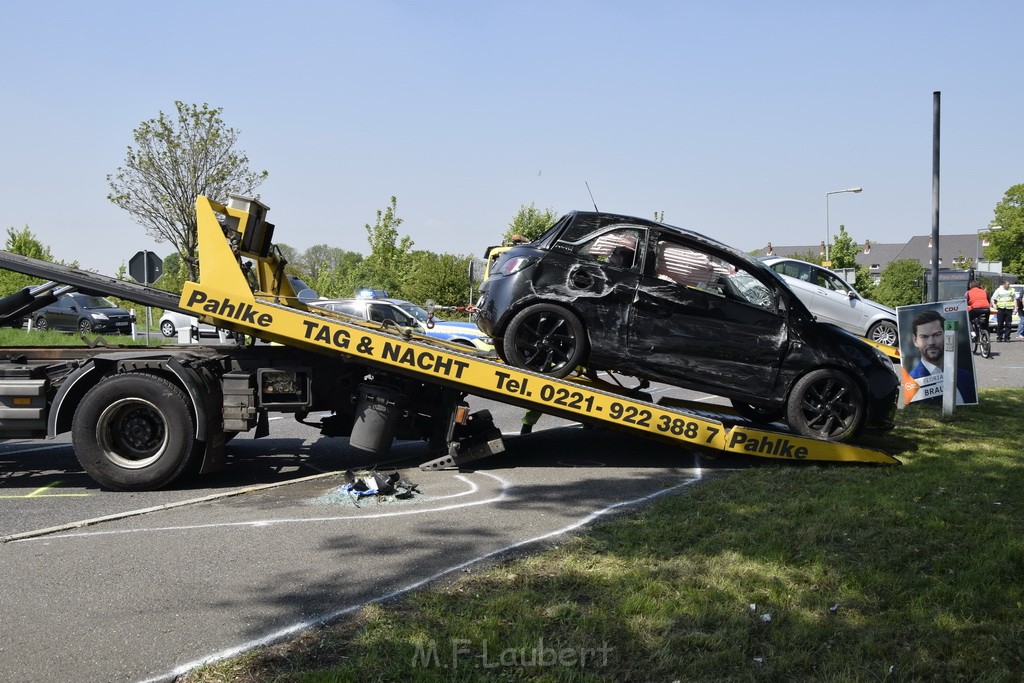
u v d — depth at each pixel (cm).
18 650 389
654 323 800
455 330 1727
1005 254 8419
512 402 779
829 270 2009
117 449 734
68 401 739
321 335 744
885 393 833
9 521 628
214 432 746
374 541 558
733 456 856
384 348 749
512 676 350
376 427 780
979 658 367
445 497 687
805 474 752
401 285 4034
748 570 478
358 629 406
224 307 738
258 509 648
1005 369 1825
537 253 804
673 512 617
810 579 466
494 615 414
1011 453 851
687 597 437
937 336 1121
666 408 792
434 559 518
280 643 393
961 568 484
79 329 2822
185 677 359
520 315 790
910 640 387
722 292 815
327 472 812
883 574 471
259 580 482
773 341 818
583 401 775
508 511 638
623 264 805
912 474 746
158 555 529
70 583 479
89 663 375
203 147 2923
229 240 785
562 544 539
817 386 831
